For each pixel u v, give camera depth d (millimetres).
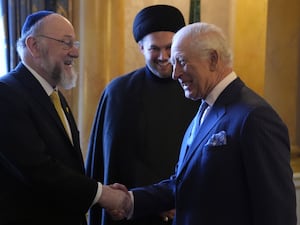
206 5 2730
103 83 2576
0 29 2426
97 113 2145
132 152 1980
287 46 2988
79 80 2578
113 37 2586
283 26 2965
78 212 1589
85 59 2547
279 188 1255
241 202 1314
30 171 1488
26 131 1489
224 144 1317
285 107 3031
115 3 2562
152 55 1950
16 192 1522
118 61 2605
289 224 1261
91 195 1583
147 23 1947
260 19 2689
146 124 1991
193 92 1433
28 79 1599
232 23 2676
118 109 2023
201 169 1372
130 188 1960
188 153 1447
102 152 2117
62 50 1633
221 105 1389
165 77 2002
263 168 1246
